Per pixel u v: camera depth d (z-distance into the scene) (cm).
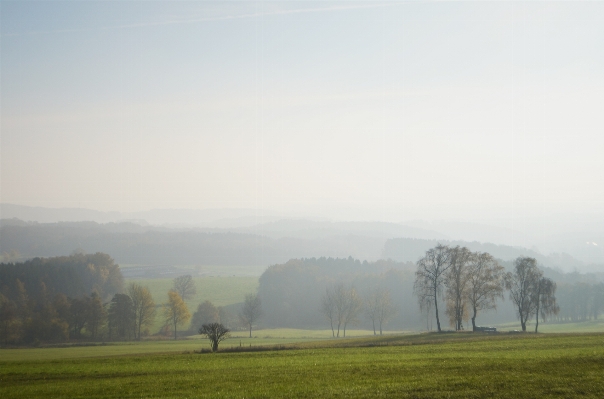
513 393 2909
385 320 12594
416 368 3803
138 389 3350
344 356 4859
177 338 11350
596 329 10769
